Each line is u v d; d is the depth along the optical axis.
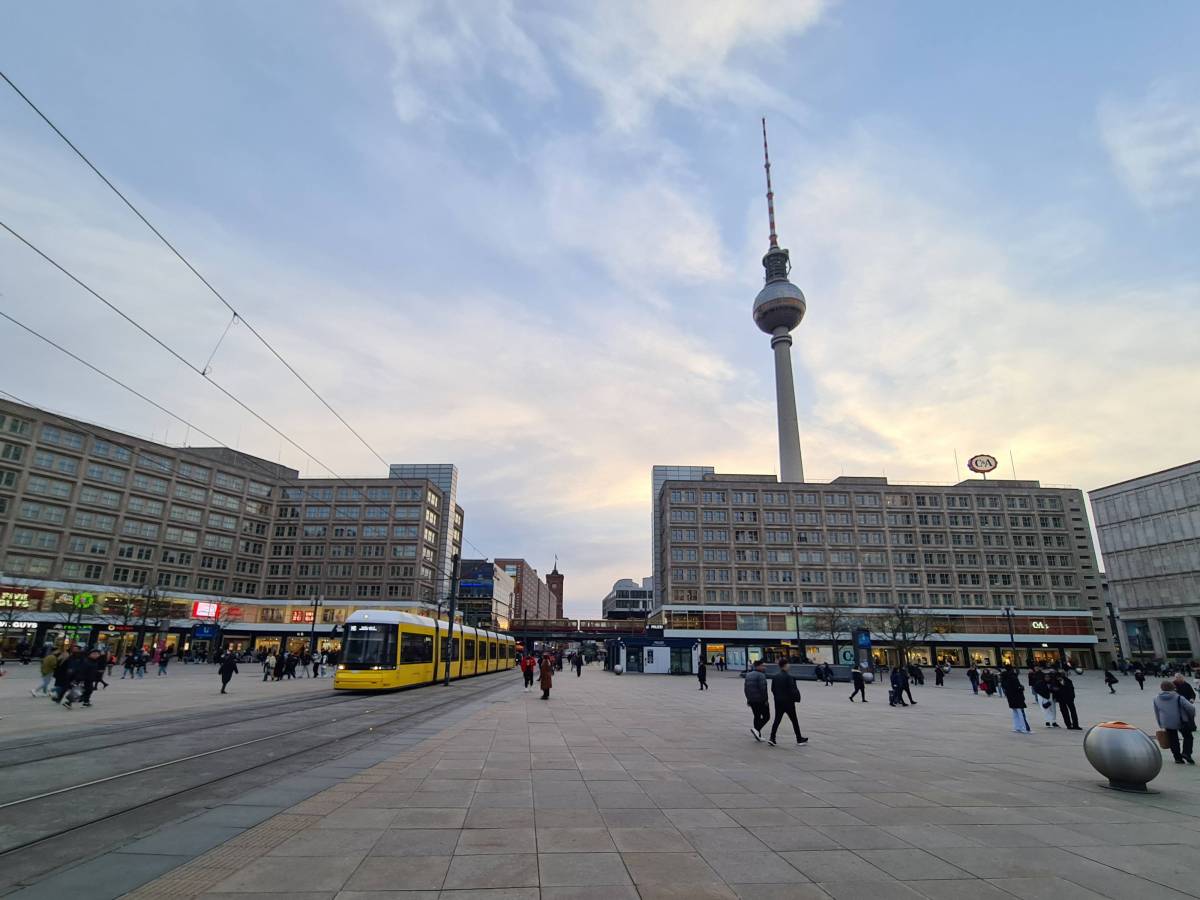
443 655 36.09
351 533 91.56
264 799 7.92
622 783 9.05
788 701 13.38
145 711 18.42
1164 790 9.04
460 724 16.33
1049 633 88.25
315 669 42.50
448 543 121.81
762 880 5.29
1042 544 93.06
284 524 92.25
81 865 5.50
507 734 14.42
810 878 5.36
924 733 16.12
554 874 5.34
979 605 90.00
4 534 63.28
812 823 7.06
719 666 77.19
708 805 7.81
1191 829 6.98
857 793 8.62
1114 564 91.56
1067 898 5.00
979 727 17.83
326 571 90.44
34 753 11.18
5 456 64.06
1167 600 84.44
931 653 86.12
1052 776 10.08
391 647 27.88
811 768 10.52
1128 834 6.77
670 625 86.19
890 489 93.50
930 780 9.60
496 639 54.34
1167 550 85.06
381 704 22.16
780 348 127.81
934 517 93.06
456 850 5.93
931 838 6.54
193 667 55.50
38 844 6.16
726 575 88.75
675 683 44.59
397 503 92.19
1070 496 95.94
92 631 63.84
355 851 5.88
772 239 142.62
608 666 71.81
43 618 63.28
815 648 83.94
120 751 11.55
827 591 88.75
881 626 75.56
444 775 9.52
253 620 87.38
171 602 70.38
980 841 6.46
